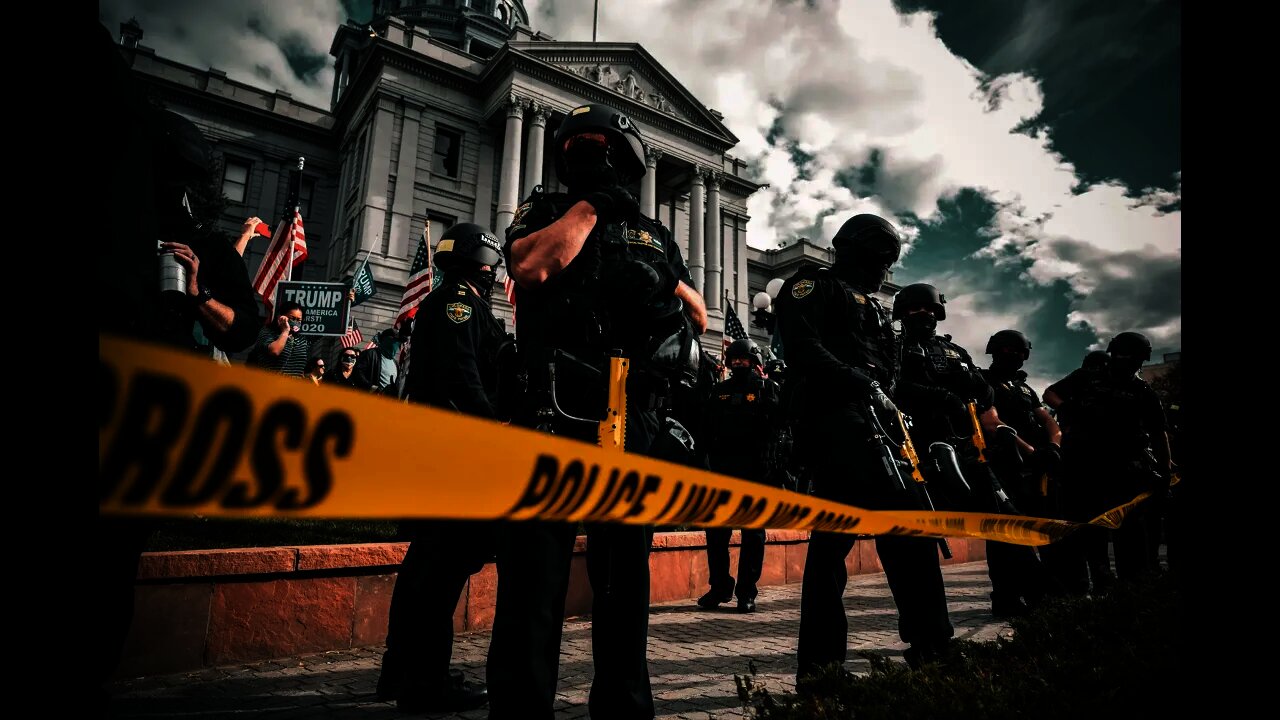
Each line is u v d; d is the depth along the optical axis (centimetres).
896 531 217
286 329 705
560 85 3494
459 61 3550
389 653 278
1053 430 574
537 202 212
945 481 360
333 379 965
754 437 584
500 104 3406
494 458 92
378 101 3284
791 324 296
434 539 278
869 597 596
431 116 3409
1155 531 655
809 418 290
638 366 200
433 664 269
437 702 266
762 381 597
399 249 3180
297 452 71
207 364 65
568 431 187
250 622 326
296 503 70
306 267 3606
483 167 3503
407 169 3272
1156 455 533
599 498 110
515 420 197
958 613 507
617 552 196
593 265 203
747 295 4300
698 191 3966
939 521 246
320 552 345
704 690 301
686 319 227
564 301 199
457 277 327
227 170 3503
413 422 82
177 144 197
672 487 126
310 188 3712
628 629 193
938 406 407
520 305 209
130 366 61
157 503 61
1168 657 206
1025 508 512
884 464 265
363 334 2984
